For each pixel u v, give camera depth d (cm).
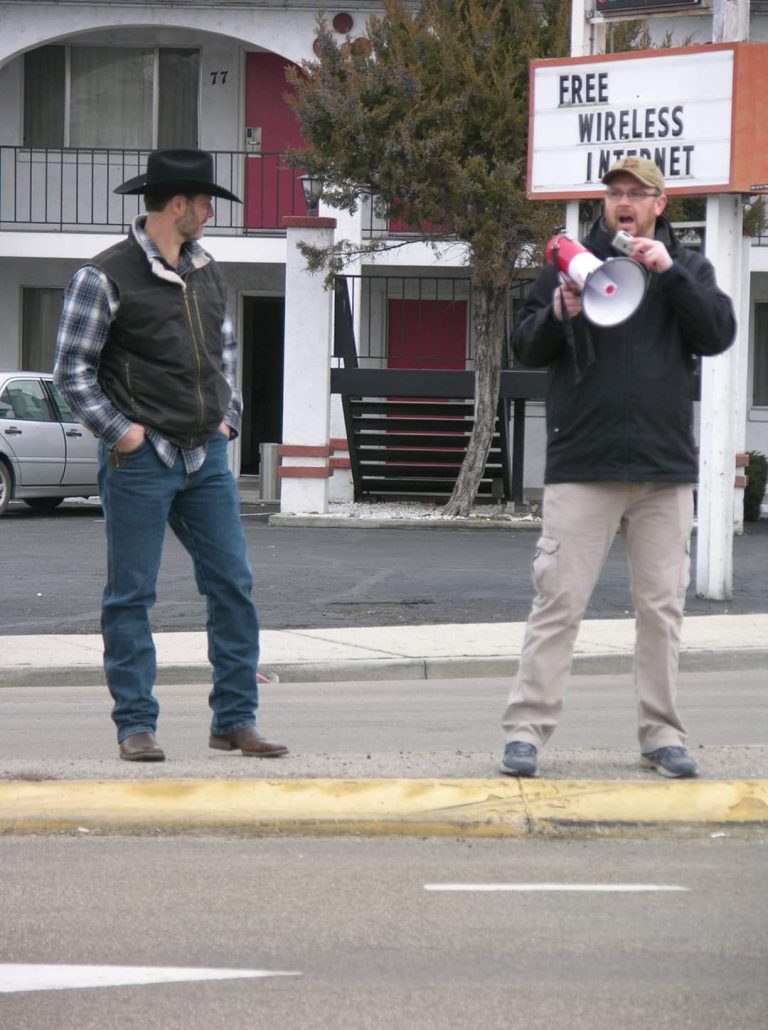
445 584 2531
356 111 3228
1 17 4238
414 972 796
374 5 4150
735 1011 745
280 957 817
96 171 4612
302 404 3631
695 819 1058
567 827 1052
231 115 4594
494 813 1056
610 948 834
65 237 4266
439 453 3934
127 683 1162
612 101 2416
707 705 1644
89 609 2241
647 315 1059
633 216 1067
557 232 3256
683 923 876
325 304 3594
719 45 2306
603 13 2461
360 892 930
